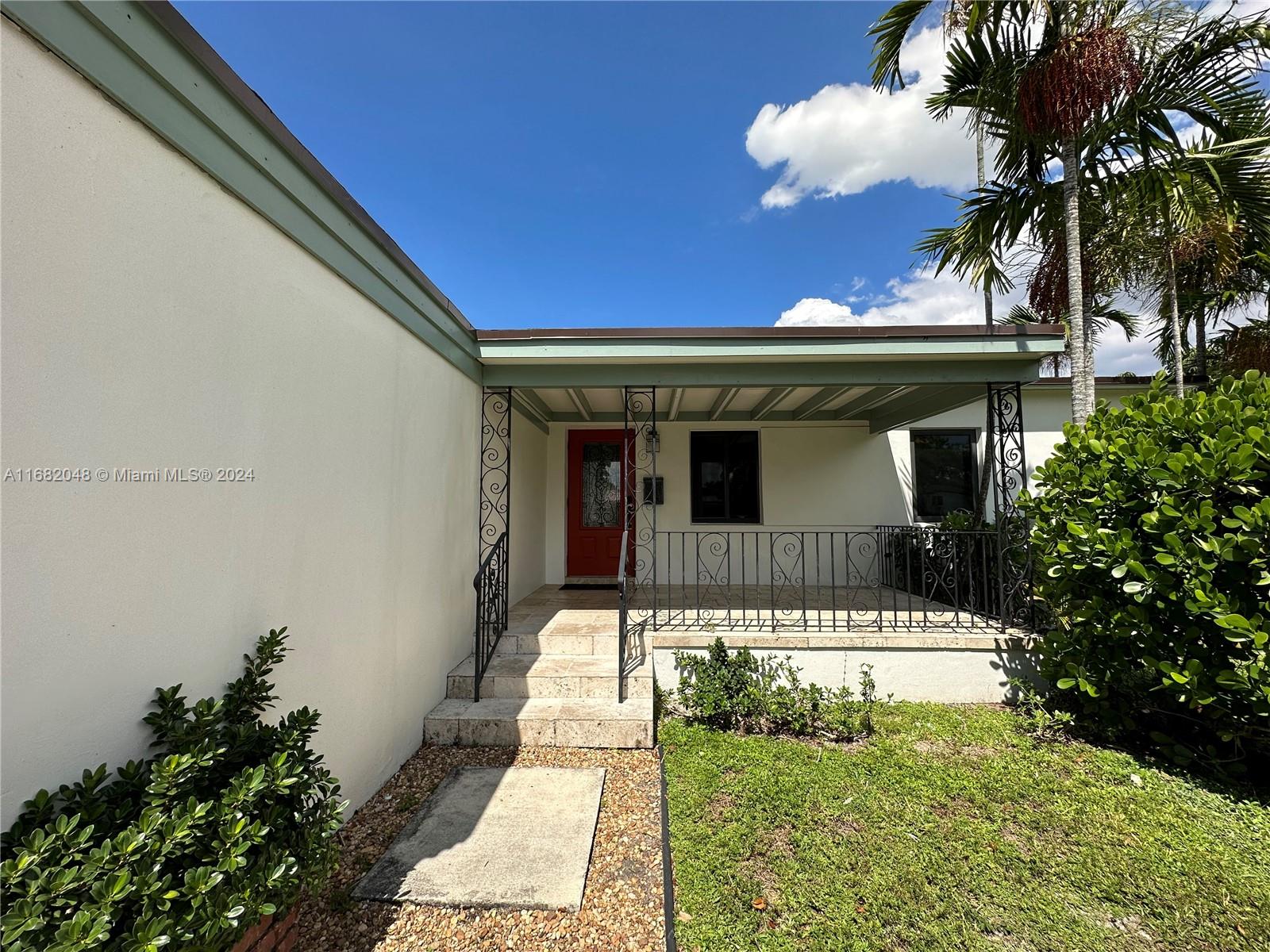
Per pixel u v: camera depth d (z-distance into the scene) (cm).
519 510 590
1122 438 333
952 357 429
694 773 308
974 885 217
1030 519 433
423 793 295
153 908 118
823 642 427
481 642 403
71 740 137
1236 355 731
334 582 257
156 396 164
